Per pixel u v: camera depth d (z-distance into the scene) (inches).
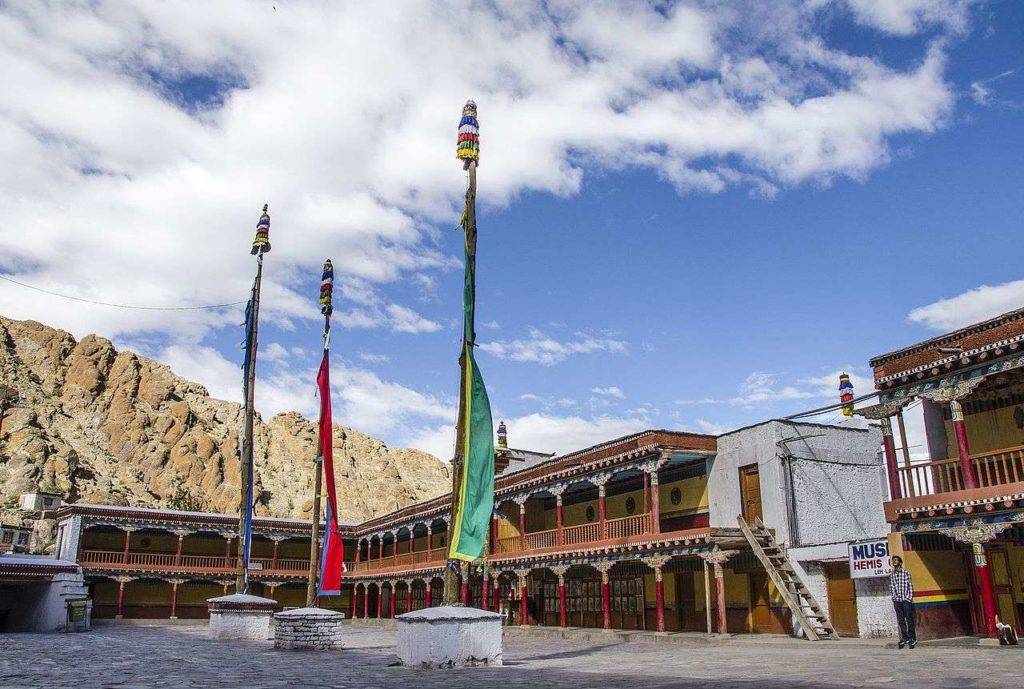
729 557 1077.1
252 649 895.1
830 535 1145.4
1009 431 866.1
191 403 6156.5
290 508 5329.7
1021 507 728.3
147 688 438.3
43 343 6048.2
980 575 755.4
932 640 821.9
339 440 6717.5
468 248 738.8
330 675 530.6
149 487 4827.8
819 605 1019.3
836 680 404.5
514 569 1539.1
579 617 1531.7
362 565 2527.1
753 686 384.5
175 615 2290.8
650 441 1227.2
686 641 1034.1
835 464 1186.0
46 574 1549.0
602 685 420.8
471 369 707.4
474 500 679.1
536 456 1947.6
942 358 805.9
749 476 1202.6
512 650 866.8
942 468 914.1
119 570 2186.3
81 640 1108.5
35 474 4087.1
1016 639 703.1
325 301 1194.0
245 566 1305.4
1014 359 743.7
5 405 4616.1
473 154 757.9
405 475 6796.3
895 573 718.5
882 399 868.6
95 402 5531.5
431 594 2042.3
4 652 803.4
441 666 588.4
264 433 6318.9
